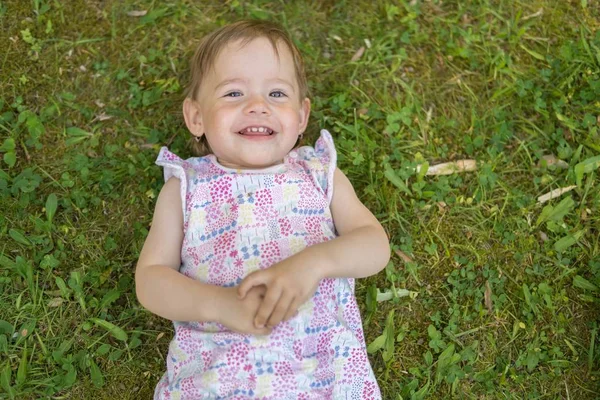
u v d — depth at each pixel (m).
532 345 1.19
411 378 1.18
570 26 1.29
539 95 1.26
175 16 1.28
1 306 1.16
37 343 1.16
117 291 1.17
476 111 1.27
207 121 1.12
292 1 1.29
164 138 1.24
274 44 1.12
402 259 1.21
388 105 1.27
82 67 1.25
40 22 1.25
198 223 1.10
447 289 1.21
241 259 1.07
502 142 1.26
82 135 1.23
